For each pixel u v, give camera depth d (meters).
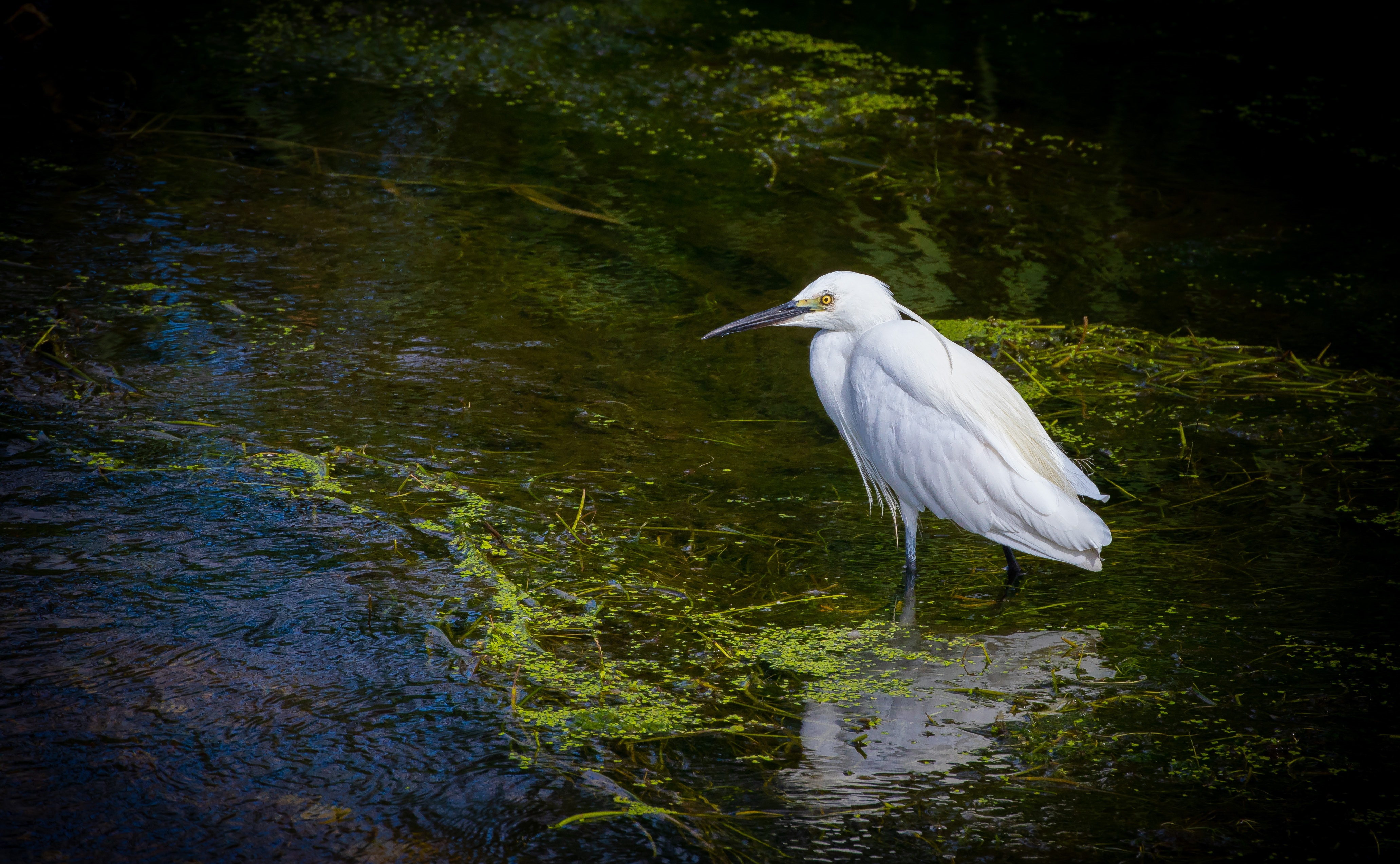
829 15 22.75
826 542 8.68
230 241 12.60
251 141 15.25
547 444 9.58
